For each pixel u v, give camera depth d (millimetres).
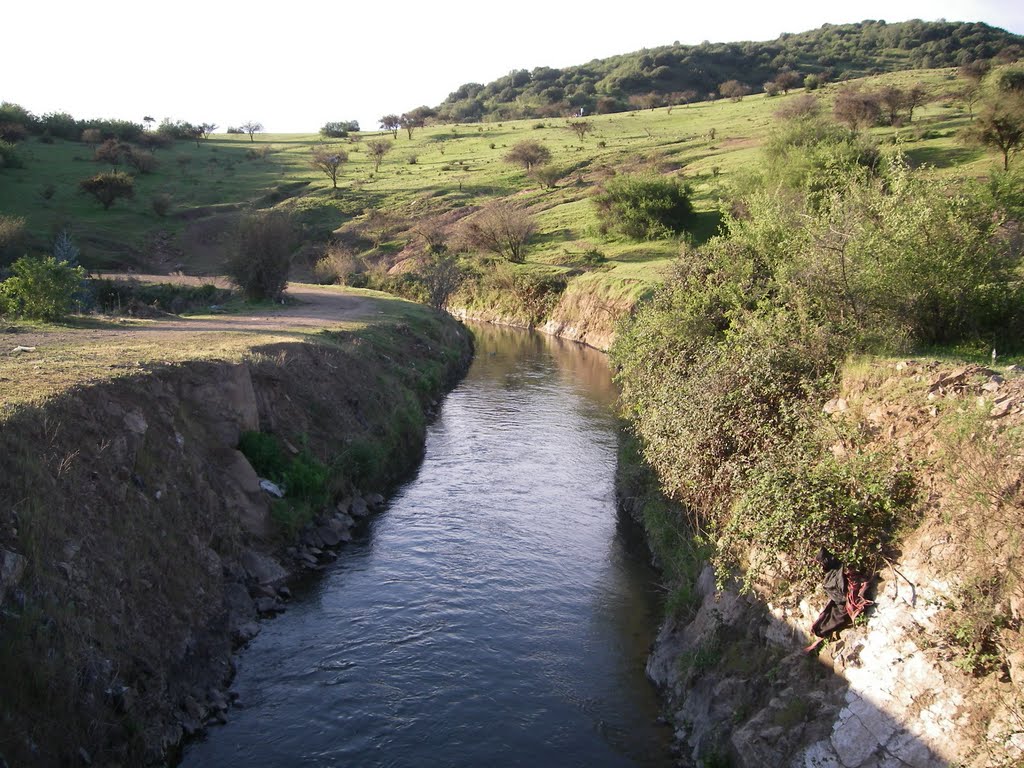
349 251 71000
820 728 7473
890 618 7273
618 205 63125
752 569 9227
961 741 6043
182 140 135125
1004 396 7820
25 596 8070
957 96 74500
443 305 57688
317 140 140875
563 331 50812
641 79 181625
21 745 7055
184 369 15016
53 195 79812
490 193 88312
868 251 12406
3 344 16891
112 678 8562
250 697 10219
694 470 11898
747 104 118062
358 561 14688
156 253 67438
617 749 9461
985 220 12570
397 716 9961
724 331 15648
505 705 10289
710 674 9625
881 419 9000
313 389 19281
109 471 10844
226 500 13648
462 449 22906
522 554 15234
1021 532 6352
